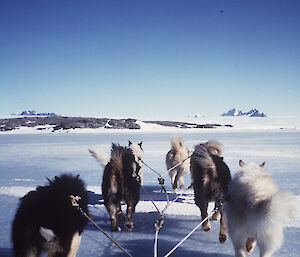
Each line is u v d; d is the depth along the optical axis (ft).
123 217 20.89
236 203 12.29
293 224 19.51
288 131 221.05
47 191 11.70
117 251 16.02
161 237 17.97
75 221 11.73
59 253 11.06
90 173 42.68
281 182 33.42
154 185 34.47
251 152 66.64
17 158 60.90
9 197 28.02
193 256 15.28
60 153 69.67
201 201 17.31
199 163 17.49
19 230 10.73
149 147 81.61
